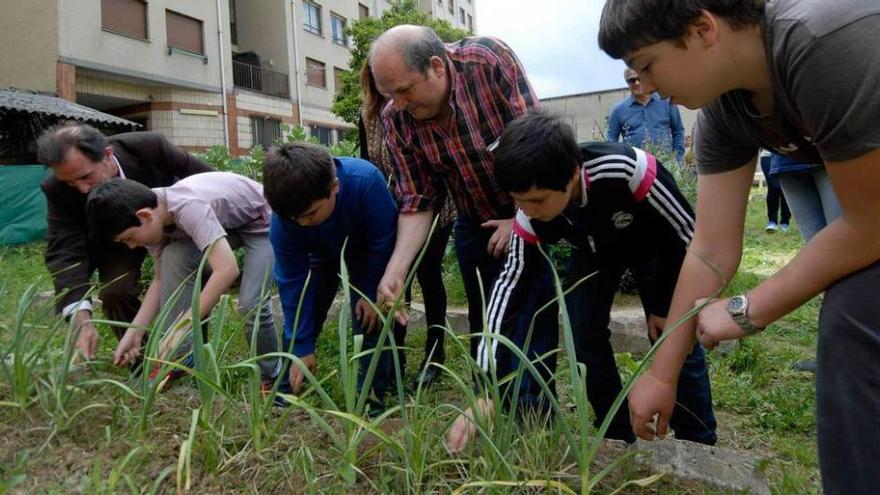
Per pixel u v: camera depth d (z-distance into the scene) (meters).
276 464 1.43
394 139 2.53
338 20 24.42
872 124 0.96
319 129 23.19
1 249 8.34
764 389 3.12
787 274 1.21
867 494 1.10
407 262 2.39
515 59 2.45
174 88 17.34
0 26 14.77
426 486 1.36
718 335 1.32
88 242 2.94
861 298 1.09
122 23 15.84
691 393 2.02
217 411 1.74
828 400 1.14
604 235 1.92
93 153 2.66
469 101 2.35
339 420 1.63
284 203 2.09
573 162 1.63
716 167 1.52
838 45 0.96
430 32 2.29
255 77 20.86
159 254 2.73
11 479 1.30
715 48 1.11
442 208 3.03
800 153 1.30
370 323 2.54
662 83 1.19
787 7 1.04
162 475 1.30
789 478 1.77
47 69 14.45
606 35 1.20
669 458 1.57
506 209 2.58
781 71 1.06
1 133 11.86
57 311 2.76
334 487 1.35
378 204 2.47
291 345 1.66
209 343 1.68
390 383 2.83
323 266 2.70
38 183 9.52
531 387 1.87
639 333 3.65
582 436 1.30
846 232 1.09
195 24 17.88
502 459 1.30
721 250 1.53
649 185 1.79
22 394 1.69
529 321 1.91
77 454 1.47
